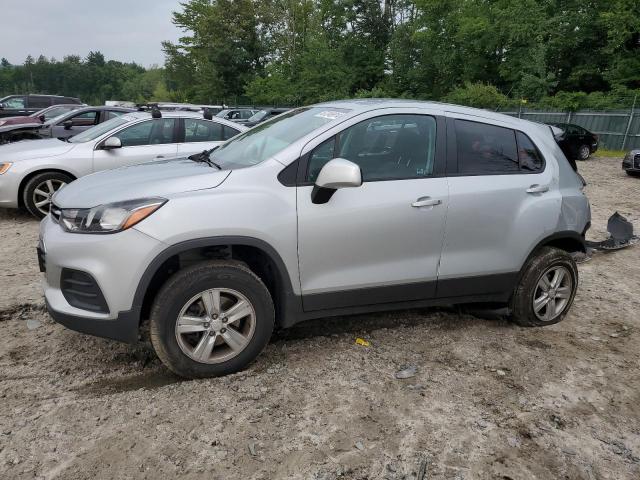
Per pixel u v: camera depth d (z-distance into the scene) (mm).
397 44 35938
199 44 58562
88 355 3445
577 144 19203
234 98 51719
